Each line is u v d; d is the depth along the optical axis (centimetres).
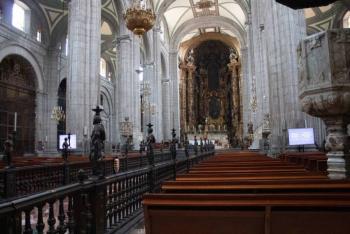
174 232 265
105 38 3117
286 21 1352
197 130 4878
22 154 2236
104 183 435
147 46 3117
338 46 468
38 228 278
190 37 4638
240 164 681
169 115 3862
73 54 1686
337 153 489
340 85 459
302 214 247
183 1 3544
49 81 2570
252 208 258
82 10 1722
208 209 261
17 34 2169
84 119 1669
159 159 1625
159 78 3291
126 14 1382
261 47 2116
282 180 354
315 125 1298
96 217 405
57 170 962
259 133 2284
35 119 2438
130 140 2267
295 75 1317
